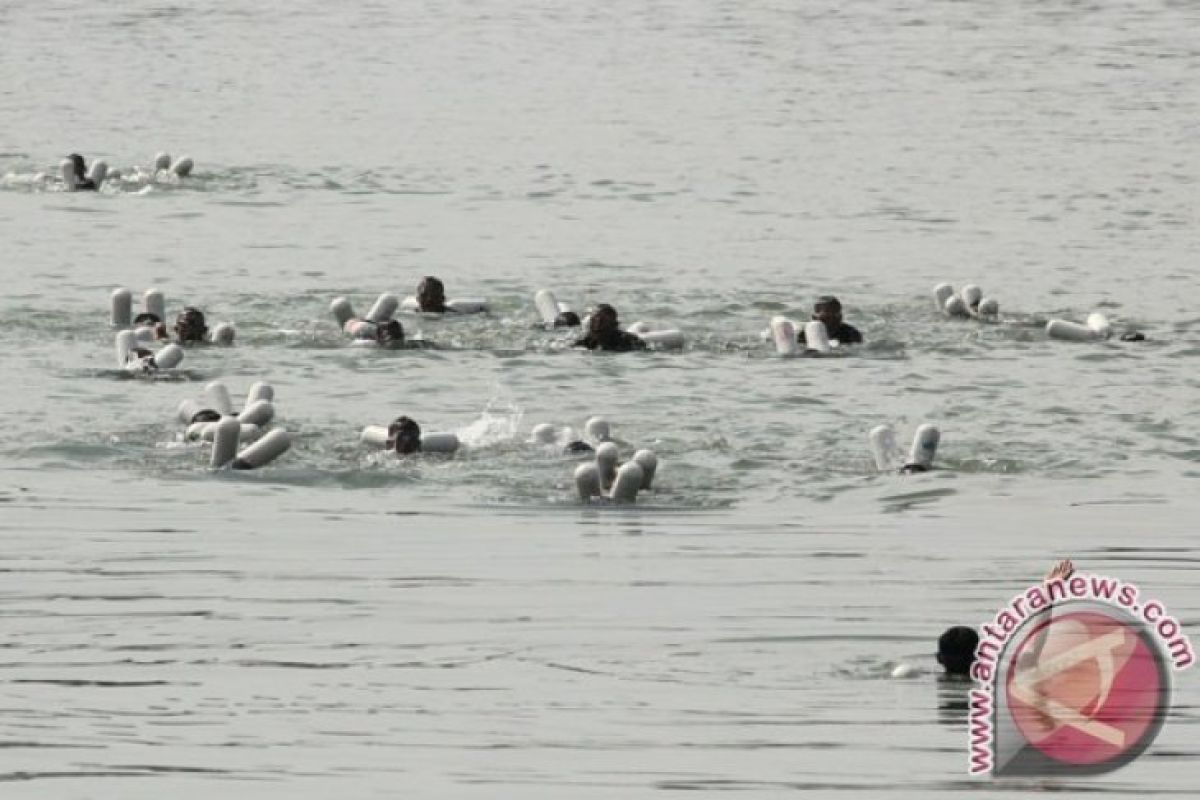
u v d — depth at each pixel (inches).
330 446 2193.7
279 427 2231.8
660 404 2411.4
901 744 1251.2
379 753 1229.7
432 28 7573.8
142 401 2385.6
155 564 1738.4
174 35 7278.5
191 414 2262.6
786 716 1306.6
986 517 1951.3
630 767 1208.2
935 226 3917.3
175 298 3088.1
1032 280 3356.3
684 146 5022.1
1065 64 6633.9
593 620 1565.0
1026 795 1163.9
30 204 4042.8
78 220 3853.3
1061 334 2822.3
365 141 5093.5
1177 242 3757.4
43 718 1296.8
